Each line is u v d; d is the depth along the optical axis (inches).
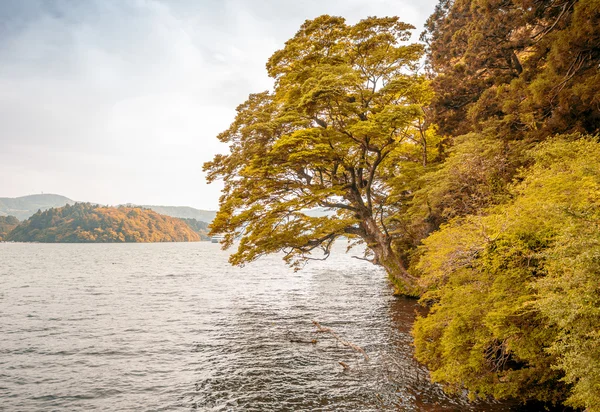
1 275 2244.1
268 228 958.4
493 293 398.0
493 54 780.6
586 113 620.1
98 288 1686.8
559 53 574.6
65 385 579.2
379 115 840.9
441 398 476.1
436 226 970.1
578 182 388.8
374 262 1073.5
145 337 845.8
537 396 403.2
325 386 543.2
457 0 984.3
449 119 966.4
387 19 938.1
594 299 250.4
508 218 421.4
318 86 815.7
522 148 675.4
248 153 949.8
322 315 1019.3
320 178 1073.5
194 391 549.3
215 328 920.9
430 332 523.2
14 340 826.2
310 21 973.2
